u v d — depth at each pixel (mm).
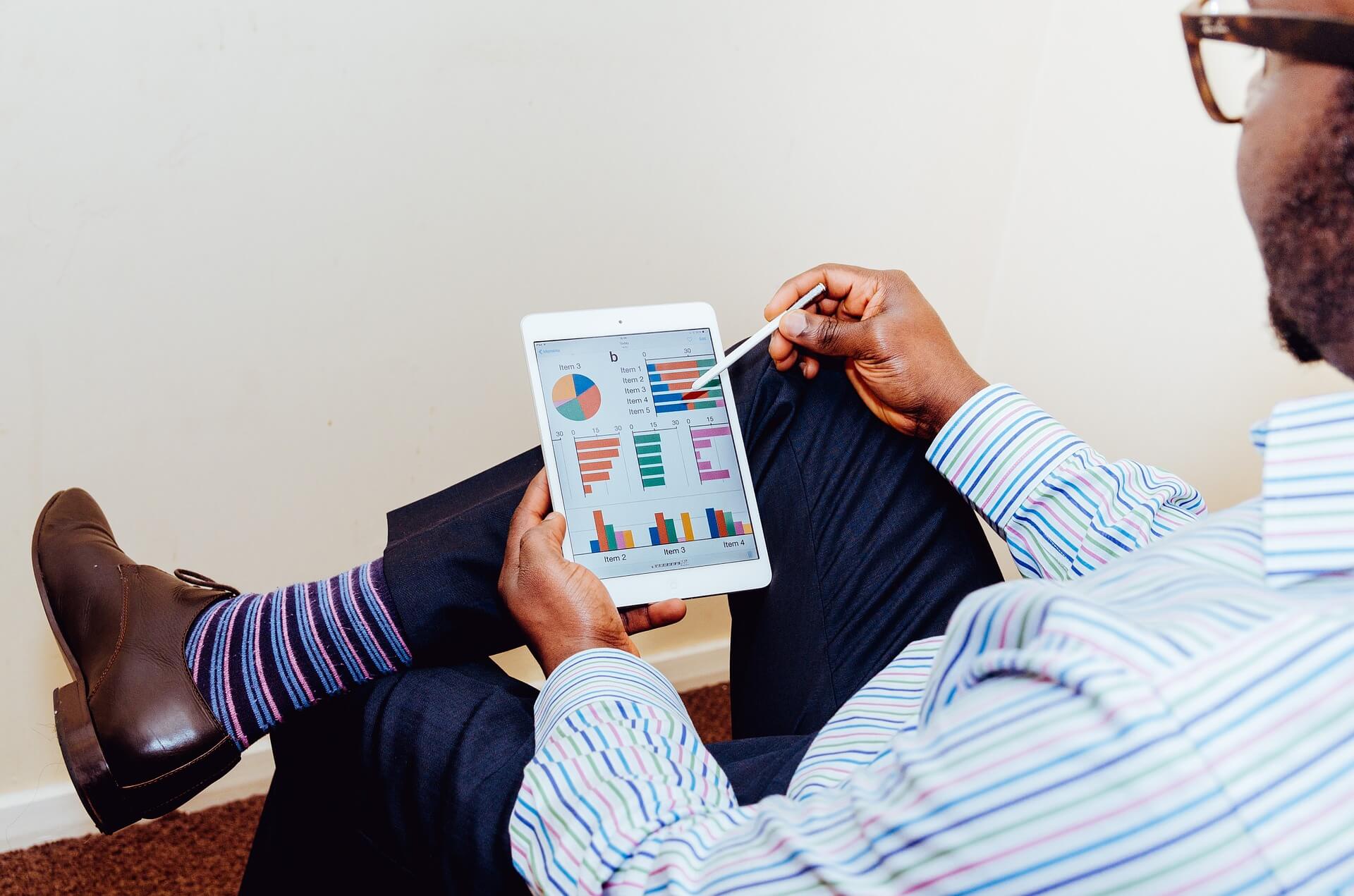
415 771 626
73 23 817
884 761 444
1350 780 314
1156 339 1137
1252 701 314
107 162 873
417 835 615
